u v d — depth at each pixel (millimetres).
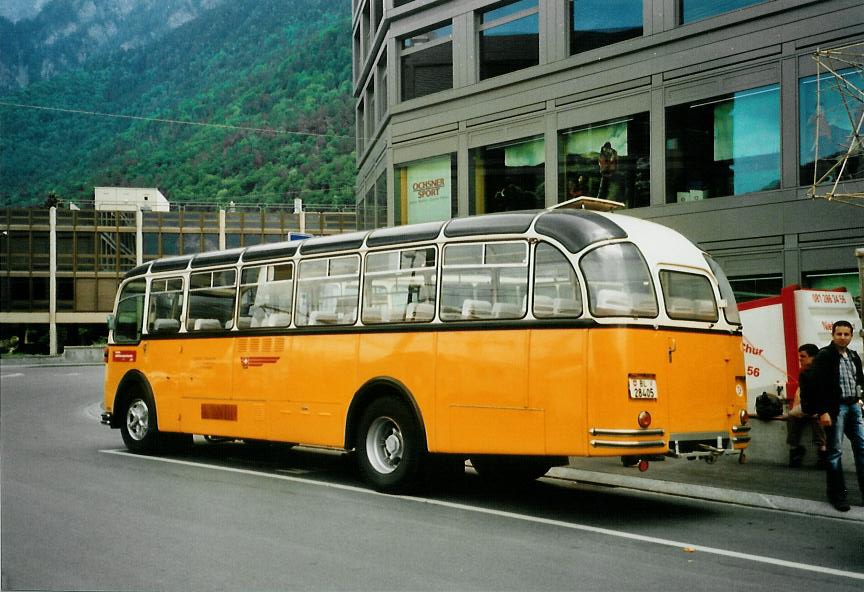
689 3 18234
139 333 14289
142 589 6039
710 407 8953
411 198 24141
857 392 8977
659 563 6840
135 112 140500
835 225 15859
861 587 6176
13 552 7074
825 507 9055
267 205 64312
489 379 9102
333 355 10875
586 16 20141
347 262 10953
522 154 21422
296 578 6309
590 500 9867
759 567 6742
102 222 61562
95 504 9219
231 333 12508
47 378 37781
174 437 14117
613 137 19453
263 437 11805
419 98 23812
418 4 23875
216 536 7672
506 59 21984
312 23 150625
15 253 60562
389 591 5996
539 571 6555
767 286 16891
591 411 8305
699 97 17844
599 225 8781
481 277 9383
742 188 17297
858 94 14383
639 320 8461
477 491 10414
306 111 78500
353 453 13727
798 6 16359
